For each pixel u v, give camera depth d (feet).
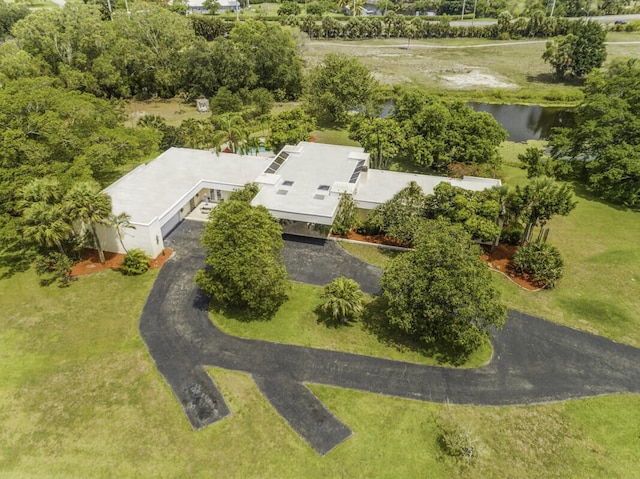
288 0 561.02
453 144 187.42
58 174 136.56
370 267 135.74
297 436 88.17
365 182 164.45
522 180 186.80
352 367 103.35
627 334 114.52
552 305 123.44
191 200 162.30
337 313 111.14
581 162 193.77
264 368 102.42
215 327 112.98
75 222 132.98
